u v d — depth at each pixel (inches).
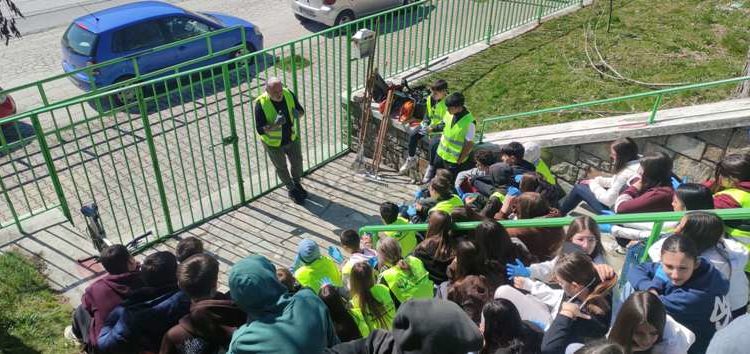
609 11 437.7
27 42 546.6
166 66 442.0
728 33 380.2
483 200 241.0
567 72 361.1
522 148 244.4
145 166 348.2
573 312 127.2
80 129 386.9
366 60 438.9
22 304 194.7
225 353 126.0
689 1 439.5
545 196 217.0
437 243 185.3
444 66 389.1
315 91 422.0
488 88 357.7
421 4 364.5
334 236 294.0
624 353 103.3
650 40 384.8
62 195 250.4
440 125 305.1
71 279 209.5
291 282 164.4
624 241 198.2
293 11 573.6
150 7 442.9
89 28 413.1
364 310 163.5
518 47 405.4
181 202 317.1
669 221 142.8
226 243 285.6
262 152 362.9
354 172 346.0
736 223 146.9
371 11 570.6
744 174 157.4
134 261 157.3
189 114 403.9
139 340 134.6
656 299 109.6
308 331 101.8
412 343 79.3
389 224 227.0
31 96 446.0
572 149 283.3
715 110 258.1
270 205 315.9
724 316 122.4
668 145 261.6
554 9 466.0
